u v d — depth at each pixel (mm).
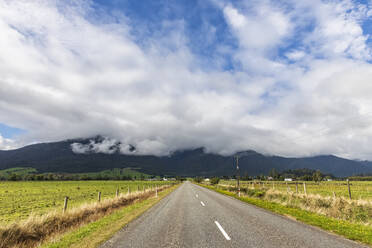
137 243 6609
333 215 11742
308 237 6898
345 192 35750
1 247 6895
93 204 13617
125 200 18672
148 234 7695
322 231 7719
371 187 52188
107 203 15195
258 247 5922
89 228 8719
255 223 9250
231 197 23984
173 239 6984
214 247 6051
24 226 8117
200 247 6086
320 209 12633
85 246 6410
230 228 8344
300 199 15953
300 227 8398
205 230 8141
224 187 45875
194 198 22594
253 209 13891
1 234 7258
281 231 7738
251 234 7355
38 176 155500
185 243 6504
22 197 36000
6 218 17000
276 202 17484
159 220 10383
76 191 50531
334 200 13453
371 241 6352
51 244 6824
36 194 42094
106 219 10719
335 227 8242
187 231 8047
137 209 14359
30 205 25375
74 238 7266
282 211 12398
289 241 6441
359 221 10414
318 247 5863
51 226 9141
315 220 9609
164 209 14305
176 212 12922
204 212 12758
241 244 6238
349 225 8656
